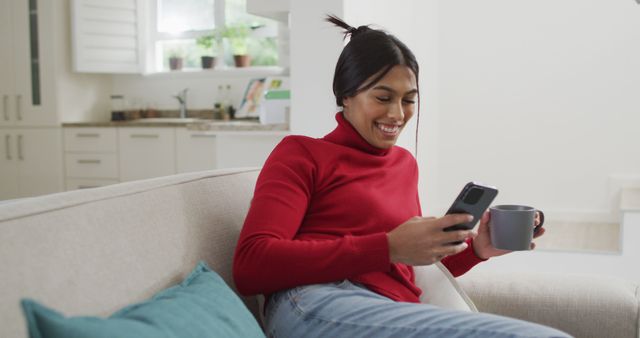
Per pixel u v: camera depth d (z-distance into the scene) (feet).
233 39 17.78
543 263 12.39
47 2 17.16
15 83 17.78
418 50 14.92
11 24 17.63
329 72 9.95
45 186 17.70
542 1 16.33
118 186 3.71
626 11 15.74
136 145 16.62
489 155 17.06
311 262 3.68
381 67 4.36
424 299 4.56
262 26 17.88
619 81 15.93
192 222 3.99
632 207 12.13
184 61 18.95
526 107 16.67
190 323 2.91
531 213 4.07
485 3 16.76
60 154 17.47
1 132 18.06
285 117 11.53
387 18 12.22
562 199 16.53
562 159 16.47
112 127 16.83
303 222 4.29
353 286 3.91
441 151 17.44
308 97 10.08
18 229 2.84
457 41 17.04
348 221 4.25
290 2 10.14
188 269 3.77
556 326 4.75
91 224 3.23
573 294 4.78
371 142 4.58
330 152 4.39
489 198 3.72
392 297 4.13
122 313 2.90
